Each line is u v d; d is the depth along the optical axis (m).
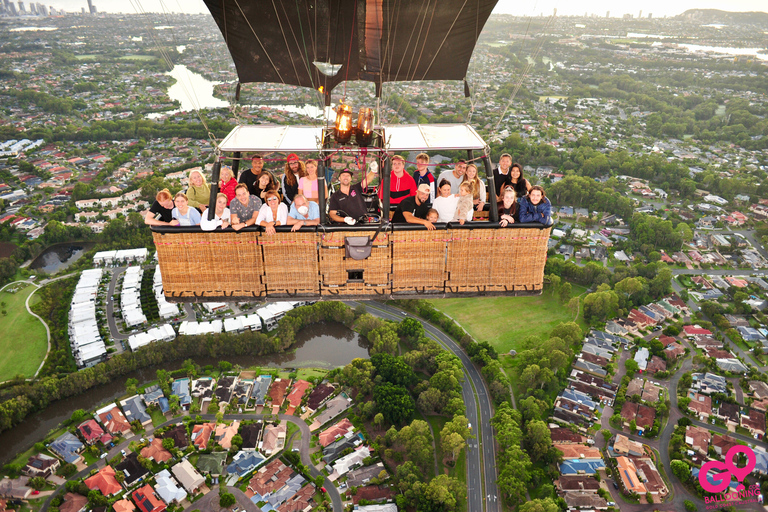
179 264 12.90
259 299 13.27
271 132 13.26
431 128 13.70
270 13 15.66
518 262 13.22
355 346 67.00
